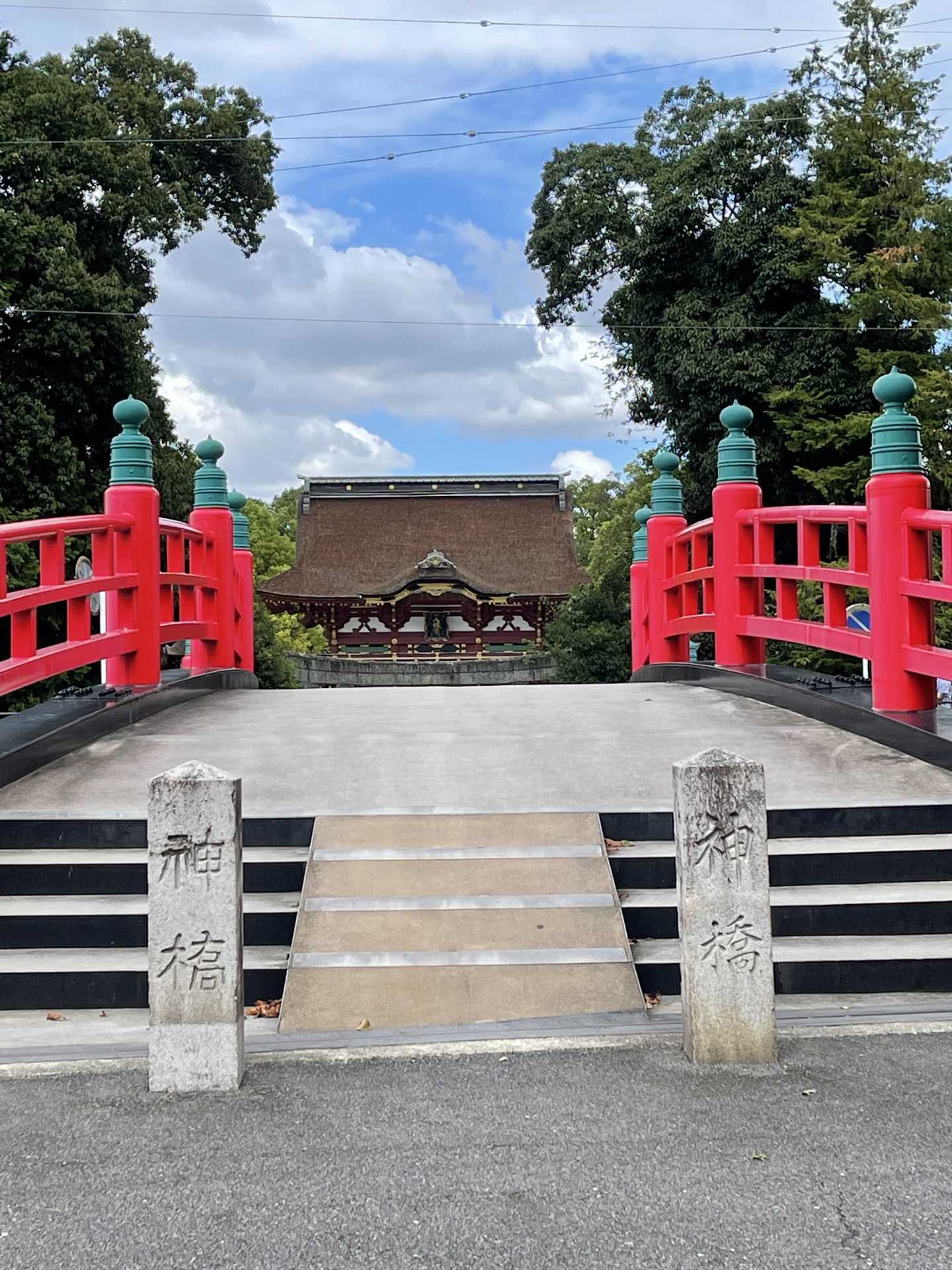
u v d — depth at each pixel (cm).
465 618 5050
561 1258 250
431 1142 310
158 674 863
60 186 2183
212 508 1066
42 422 2069
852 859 512
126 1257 254
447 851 516
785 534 2495
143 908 485
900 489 687
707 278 2522
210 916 356
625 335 2903
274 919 475
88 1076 367
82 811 550
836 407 2286
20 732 668
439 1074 361
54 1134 320
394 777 626
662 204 2500
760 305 2427
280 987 443
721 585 971
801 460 2395
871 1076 354
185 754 688
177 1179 290
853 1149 302
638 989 433
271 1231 264
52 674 687
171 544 948
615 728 766
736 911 370
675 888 507
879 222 2248
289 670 3238
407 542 5378
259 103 2917
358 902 479
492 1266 248
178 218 2628
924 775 605
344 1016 414
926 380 1956
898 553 687
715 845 372
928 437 1941
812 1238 257
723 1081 351
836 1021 404
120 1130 322
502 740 729
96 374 2145
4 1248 257
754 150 2472
